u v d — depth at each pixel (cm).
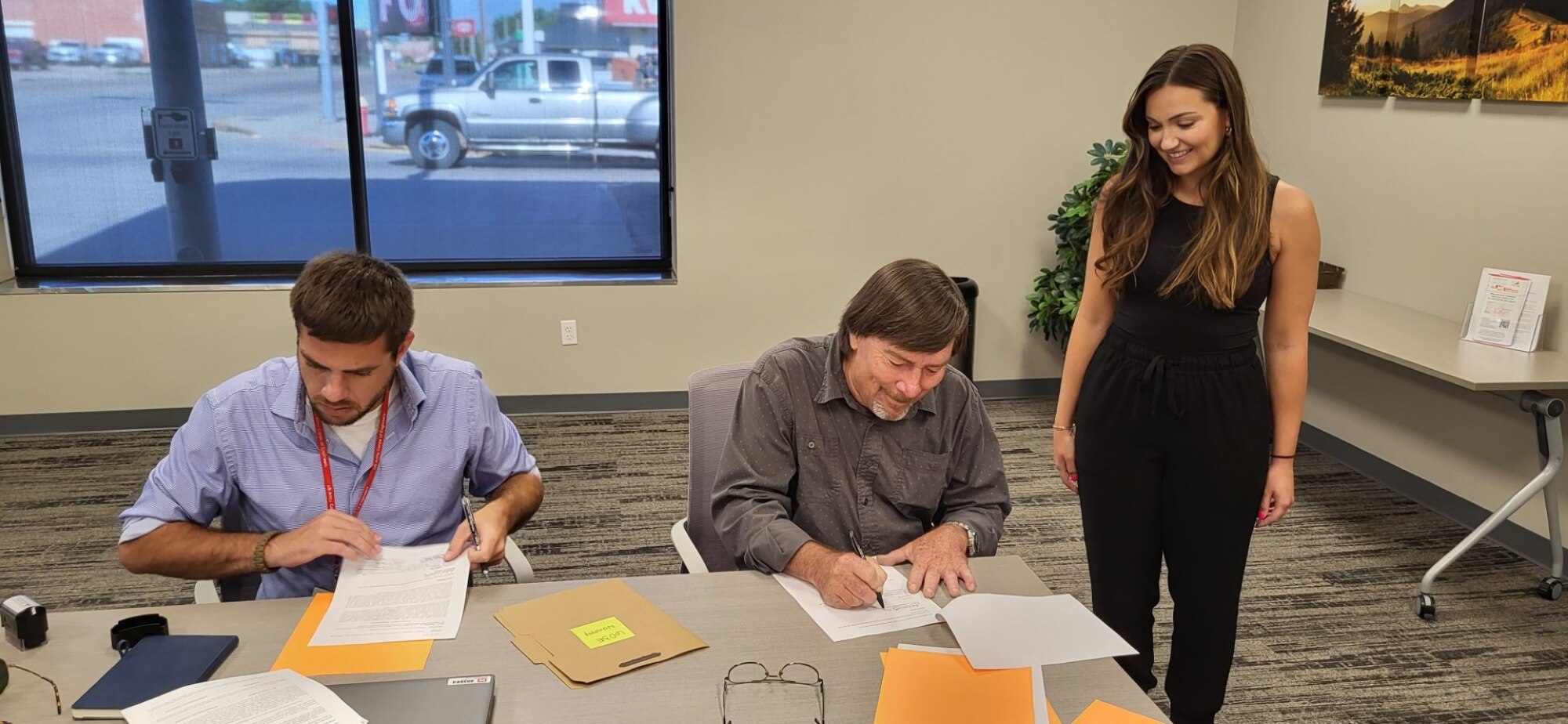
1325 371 419
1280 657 267
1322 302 377
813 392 171
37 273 439
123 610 143
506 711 121
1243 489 195
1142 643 211
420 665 129
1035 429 449
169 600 291
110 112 432
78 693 123
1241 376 191
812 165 453
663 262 484
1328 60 400
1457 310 347
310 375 153
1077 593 302
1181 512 199
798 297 468
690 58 433
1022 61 454
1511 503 283
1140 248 191
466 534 160
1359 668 262
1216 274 180
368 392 158
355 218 459
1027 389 496
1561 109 304
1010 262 477
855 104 449
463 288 443
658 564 318
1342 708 245
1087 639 138
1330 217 410
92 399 426
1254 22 450
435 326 445
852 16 439
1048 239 477
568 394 464
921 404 169
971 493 177
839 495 172
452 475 174
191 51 432
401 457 170
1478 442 344
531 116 461
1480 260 337
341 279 147
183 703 119
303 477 166
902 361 151
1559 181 306
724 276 460
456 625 139
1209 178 182
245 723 115
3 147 426
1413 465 374
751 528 161
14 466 390
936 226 468
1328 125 407
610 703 123
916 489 172
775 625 142
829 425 170
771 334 471
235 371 434
